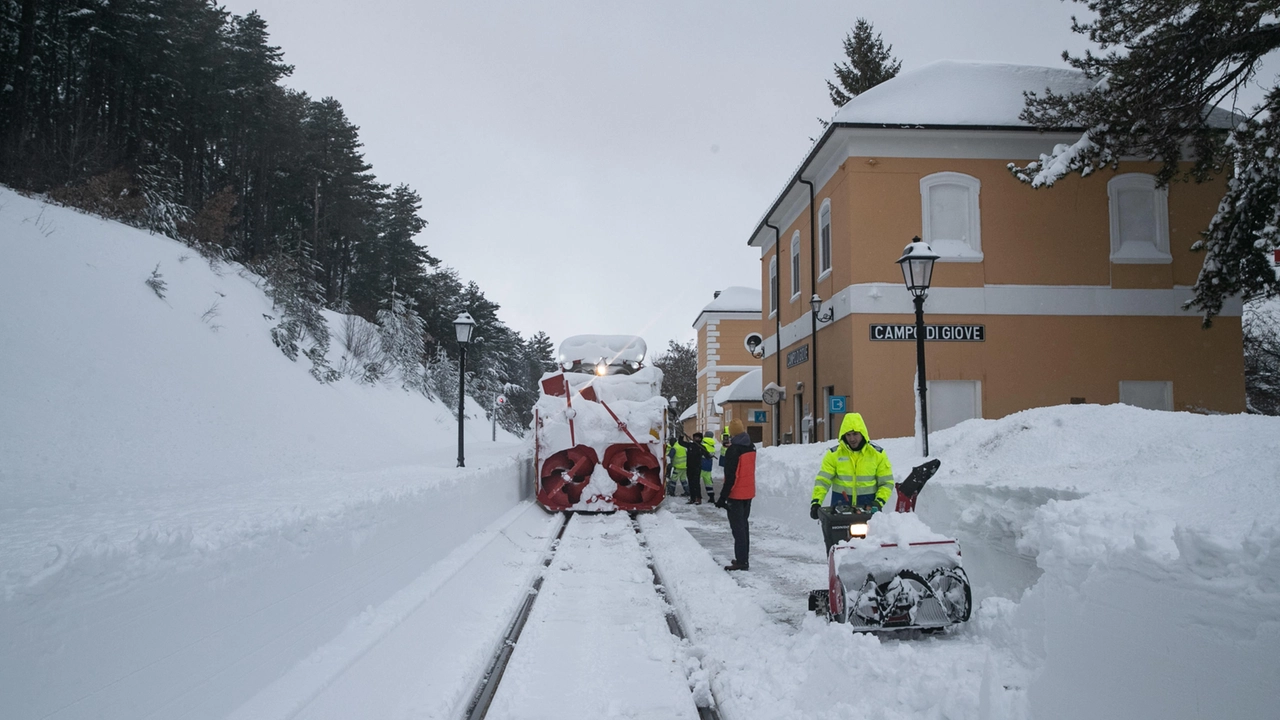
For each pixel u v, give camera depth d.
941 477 9.34
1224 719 2.88
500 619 7.17
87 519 4.28
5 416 12.75
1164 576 3.23
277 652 4.15
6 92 30.19
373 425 28.22
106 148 32.75
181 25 42.12
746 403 37.66
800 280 24.12
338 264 64.06
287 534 4.33
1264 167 13.63
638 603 7.98
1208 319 16.38
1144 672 3.29
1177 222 19.83
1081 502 5.09
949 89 20.69
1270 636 2.73
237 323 24.80
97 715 2.76
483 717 5.01
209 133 46.72
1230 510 4.02
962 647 5.41
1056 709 3.83
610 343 20.86
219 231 32.16
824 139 19.83
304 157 53.81
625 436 16.33
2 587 2.41
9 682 2.40
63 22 35.25
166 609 3.18
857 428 7.27
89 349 16.34
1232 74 14.77
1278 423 7.20
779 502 14.53
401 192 71.44
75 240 20.77
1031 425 9.89
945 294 19.22
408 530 6.79
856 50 43.59
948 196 19.53
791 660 5.66
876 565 5.86
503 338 95.88
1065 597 3.95
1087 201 19.64
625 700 5.16
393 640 5.29
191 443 15.73
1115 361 19.41
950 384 19.17
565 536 13.11
